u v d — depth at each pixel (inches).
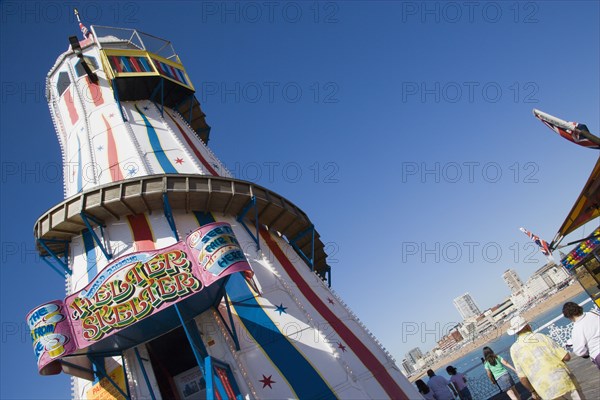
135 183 620.4
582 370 560.7
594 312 320.5
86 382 582.2
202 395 575.2
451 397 589.6
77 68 954.1
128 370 528.4
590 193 516.7
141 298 456.4
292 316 590.6
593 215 591.2
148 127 837.2
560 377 290.0
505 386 540.7
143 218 637.9
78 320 459.5
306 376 529.3
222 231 482.3
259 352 536.7
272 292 612.7
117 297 459.2
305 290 669.9
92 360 499.2
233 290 592.4
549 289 6692.9
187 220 644.1
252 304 584.7
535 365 299.3
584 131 341.1
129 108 866.8
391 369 633.0
